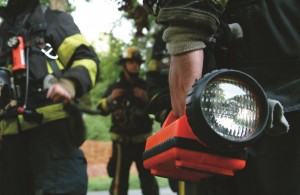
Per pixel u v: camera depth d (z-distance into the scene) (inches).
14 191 140.8
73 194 134.5
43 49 138.2
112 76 518.3
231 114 50.7
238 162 52.7
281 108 54.9
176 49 57.2
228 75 50.9
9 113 138.6
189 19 56.4
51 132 135.4
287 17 66.8
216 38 67.1
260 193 66.0
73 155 135.9
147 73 193.2
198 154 52.1
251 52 67.4
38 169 134.8
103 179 572.4
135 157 258.2
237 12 68.6
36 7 141.7
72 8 191.6
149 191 255.8
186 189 78.5
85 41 139.6
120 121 256.5
